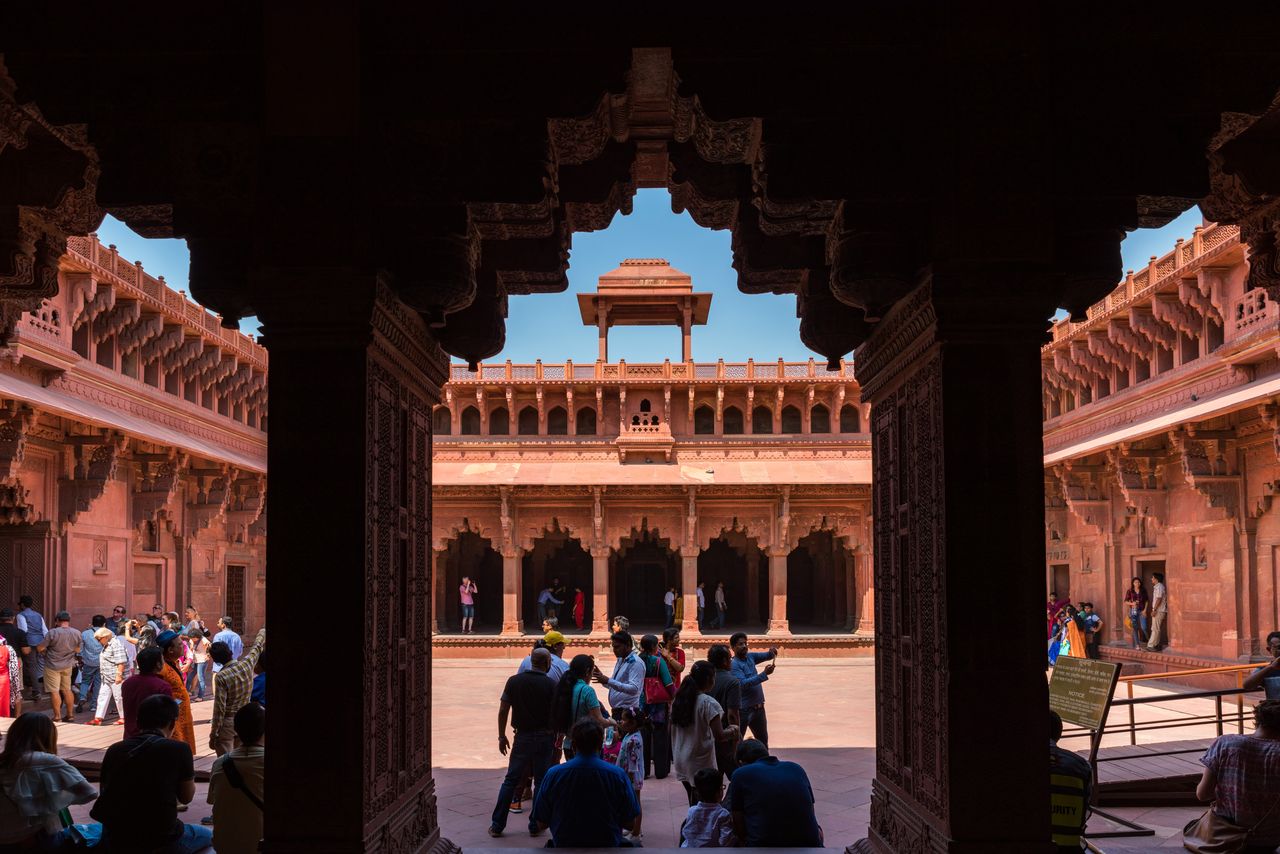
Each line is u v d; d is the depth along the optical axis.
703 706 7.17
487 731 13.41
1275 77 3.79
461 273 3.97
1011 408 3.81
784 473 29.58
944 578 3.82
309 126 3.79
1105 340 22.38
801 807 5.36
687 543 29.05
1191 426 17.58
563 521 29.33
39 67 3.86
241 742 4.95
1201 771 8.09
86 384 18.86
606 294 31.22
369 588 3.87
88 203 4.95
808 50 3.83
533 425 31.83
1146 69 3.82
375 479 4.01
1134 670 20.98
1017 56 3.80
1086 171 3.84
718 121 3.88
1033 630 3.74
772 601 29.00
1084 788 4.43
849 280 3.92
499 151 3.85
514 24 3.82
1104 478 23.16
